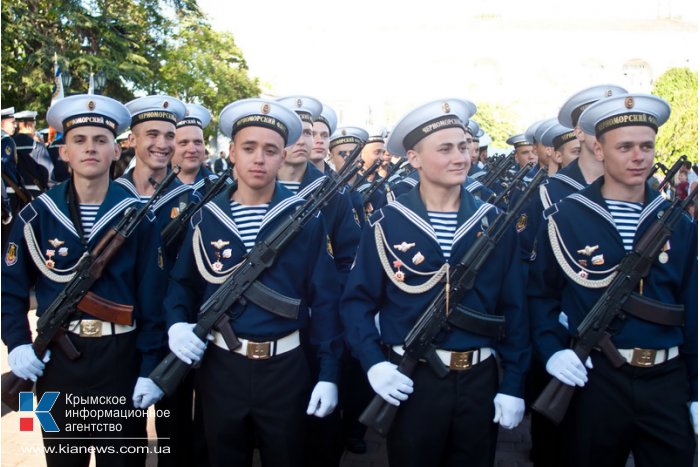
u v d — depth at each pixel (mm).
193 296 3420
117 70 19500
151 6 22000
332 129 6062
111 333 3375
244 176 3283
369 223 3260
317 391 3150
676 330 3055
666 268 3045
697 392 3057
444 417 3018
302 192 4289
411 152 3271
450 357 3020
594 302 3123
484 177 6406
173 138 4621
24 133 9438
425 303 3082
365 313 3189
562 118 4555
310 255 3322
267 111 3301
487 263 3100
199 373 3324
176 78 21719
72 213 3445
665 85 18609
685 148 15477
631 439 3084
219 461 3240
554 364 3068
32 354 3324
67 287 3336
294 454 3221
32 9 19328
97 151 3471
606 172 3230
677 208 3107
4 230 8609
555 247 3203
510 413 3000
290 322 3211
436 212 3223
